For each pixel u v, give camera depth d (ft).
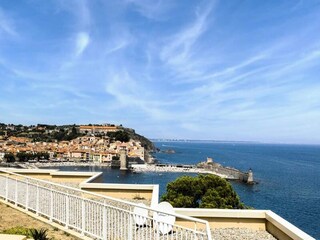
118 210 26.27
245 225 34.91
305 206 259.80
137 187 49.03
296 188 353.31
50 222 31.48
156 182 427.74
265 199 292.40
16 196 37.37
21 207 36.86
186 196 77.97
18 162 636.07
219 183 79.66
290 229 27.84
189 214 34.99
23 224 30.83
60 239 26.89
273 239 31.32
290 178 437.58
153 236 25.08
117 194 49.11
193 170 537.24
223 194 78.33
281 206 261.44
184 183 79.97
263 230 34.37
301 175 471.62
